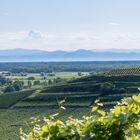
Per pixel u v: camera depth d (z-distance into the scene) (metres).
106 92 131.50
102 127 5.27
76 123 5.46
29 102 143.38
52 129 5.39
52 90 151.12
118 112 5.28
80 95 138.00
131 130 5.33
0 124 122.00
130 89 130.62
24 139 5.63
